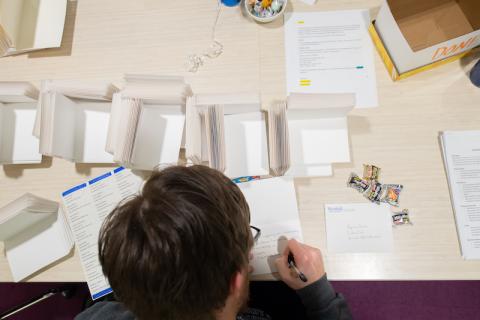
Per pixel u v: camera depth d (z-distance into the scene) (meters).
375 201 0.79
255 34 0.90
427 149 0.81
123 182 0.85
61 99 0.75
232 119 0.83
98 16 0.95
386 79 0.85
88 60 0.92
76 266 0.82
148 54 0.91
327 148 0.81
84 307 1.04
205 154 0.78
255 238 0.78
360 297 1.29
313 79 0.87
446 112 0.82
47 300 1.38
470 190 0.77
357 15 0.89
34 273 0.82
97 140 0.84
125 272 0.43
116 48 0.92
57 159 0.87
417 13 0.87
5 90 0.77
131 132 0.69
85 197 0.85
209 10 0.92
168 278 0.42
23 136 0.85
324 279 0.73
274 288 1.00
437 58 0.80
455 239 0.76
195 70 0.90
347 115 0.84
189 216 0.43
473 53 0.83
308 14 0.90
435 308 1.26
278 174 0.80
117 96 0.76
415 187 0.79
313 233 0.78
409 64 0.81
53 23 0.91
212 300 0.46
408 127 0.82
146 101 0.75
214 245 0.44
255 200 0.80
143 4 0.94
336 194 0.80
